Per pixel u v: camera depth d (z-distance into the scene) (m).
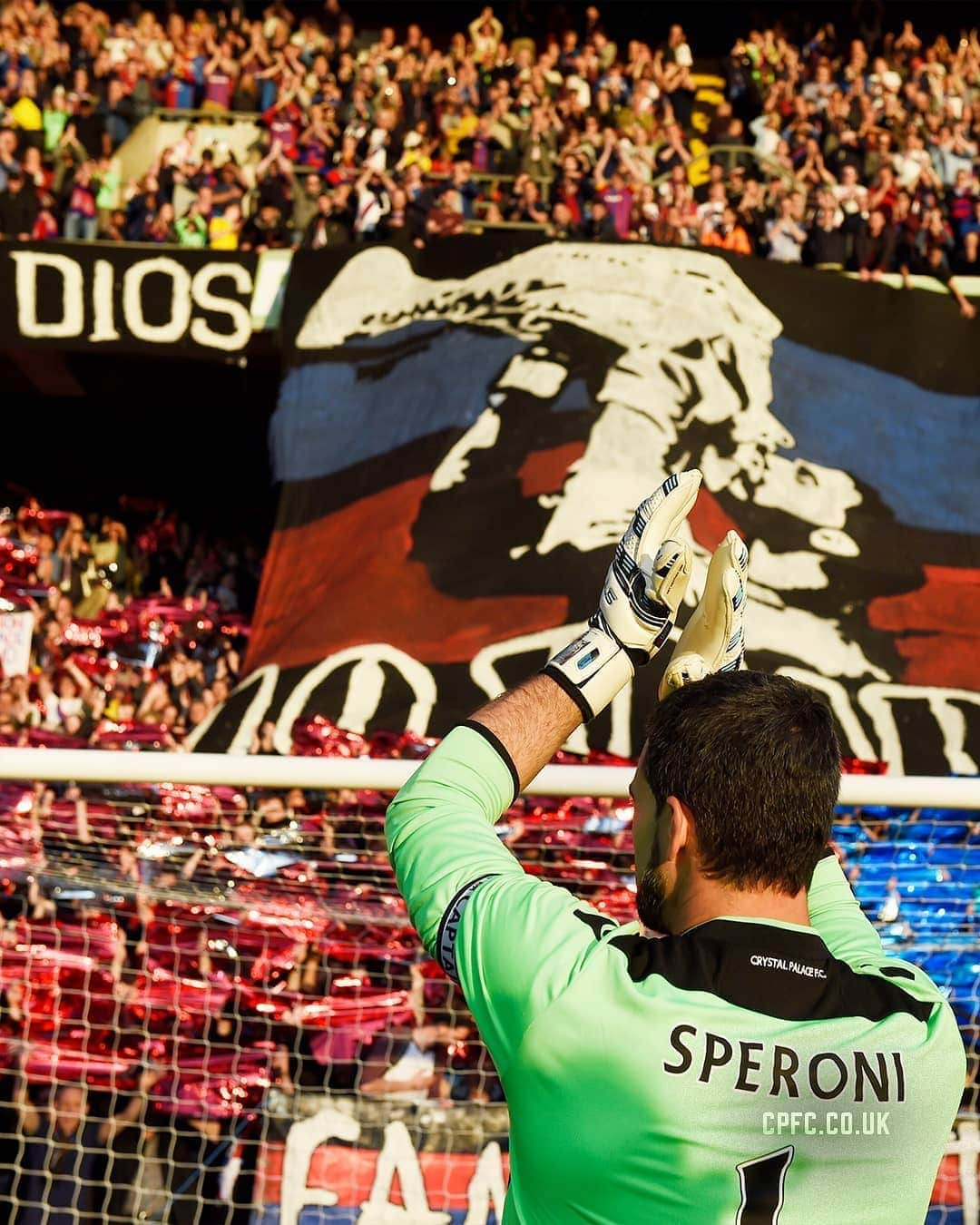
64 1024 5.21
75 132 13.73
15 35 14.09
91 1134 4.85
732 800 1.18
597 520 7.71
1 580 11.96
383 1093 4.74
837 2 18.20
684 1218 1.11
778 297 9.56
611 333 9.01
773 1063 1.13
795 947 1.20
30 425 16.19
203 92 14.68
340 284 9.85
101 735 9.84
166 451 16.69
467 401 8.73
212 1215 4.75
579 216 12.77
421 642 7.12
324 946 5.39
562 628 7.09
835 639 7.53
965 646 7.58
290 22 16.56
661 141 13.91
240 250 10.80
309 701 6.82
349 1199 4.50
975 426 9.27
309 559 8.38
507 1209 1.22
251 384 14.38
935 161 13.60
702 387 8.82
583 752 6.05
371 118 13.91
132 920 5.61
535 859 5.54
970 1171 3.85
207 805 5.68
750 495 8.27
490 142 14.34
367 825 5.56
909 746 6.86
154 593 13.44
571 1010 1.13
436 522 7.94
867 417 9.08
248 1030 5.30
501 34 16.70
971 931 4.66
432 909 1.22
